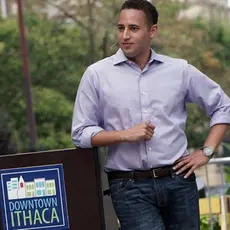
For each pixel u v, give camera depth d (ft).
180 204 29.89
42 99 176.55
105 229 29.68
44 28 179.52
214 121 30.66
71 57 177.68
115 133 28.96
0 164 29.12
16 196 29.14
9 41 184.96
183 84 30.17
